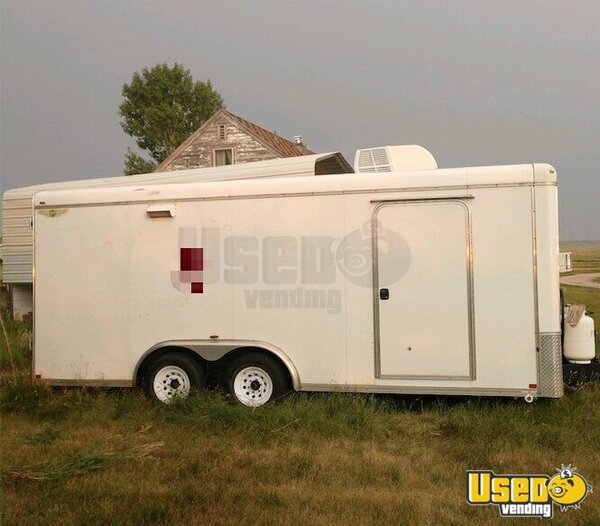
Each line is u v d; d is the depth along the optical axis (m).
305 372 6.30
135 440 5.51
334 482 4.53
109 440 5.52
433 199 5.99
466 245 5.91
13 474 4.66
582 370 6.16
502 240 5.83
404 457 5.02
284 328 6.35
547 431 5.30
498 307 5.84
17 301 13.87
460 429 5.43
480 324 5.88
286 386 6.41
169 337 6.63
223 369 6.67
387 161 6.95
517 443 5.18
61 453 5.22
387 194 6.10
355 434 5.48
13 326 12.08
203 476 4.62
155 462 4.93
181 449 5.22
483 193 5.88
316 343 6.27
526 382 5.78
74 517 3.97
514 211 5.80
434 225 5.99
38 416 6.27
